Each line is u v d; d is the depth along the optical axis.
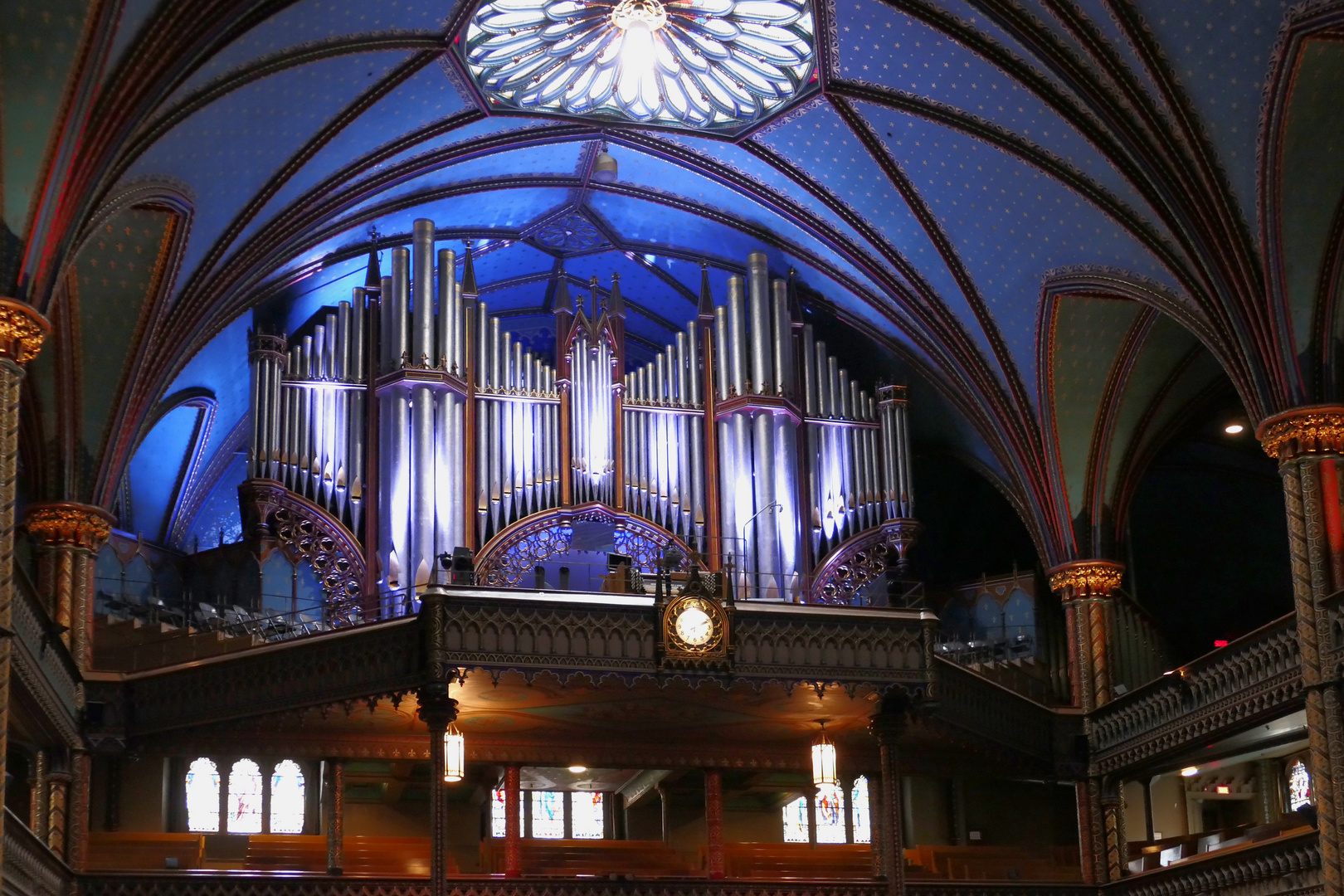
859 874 37.69
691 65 35.66
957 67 32.44
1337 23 26.69
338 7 29.47
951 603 41.84
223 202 31.91
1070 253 34.34
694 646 29.56
